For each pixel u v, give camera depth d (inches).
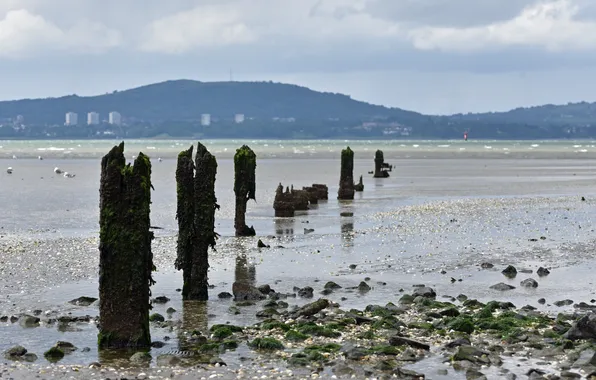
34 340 1781.5
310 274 2568.9
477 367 1524.4
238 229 3472.0
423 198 5280.5
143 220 1696.6
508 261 2773.1
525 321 1875.0
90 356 1646.2
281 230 3654.0
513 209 4463.6
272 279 2486.5
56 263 2746.1
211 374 1497.3
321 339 1740.9
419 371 1507.1
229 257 2898.6
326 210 4544.8
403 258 2844.5
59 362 1603.1
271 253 2987.2
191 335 1802.4
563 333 1769.2
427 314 1963.6
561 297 2207.2
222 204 4842.5
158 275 2573.8
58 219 4106.8
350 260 2817.4
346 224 3850.9
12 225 3846.0
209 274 2576.3
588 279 2448.3
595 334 1699.1
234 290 2236.7
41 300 2190.0
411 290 2306.8
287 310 2053.4
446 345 1681.8
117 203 1689.2
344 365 1518.2
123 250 1684.3
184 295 2233.0
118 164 1688.0
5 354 1649.9
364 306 2102.6
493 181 7145.7
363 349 1630.2
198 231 2225.6
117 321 1695.4
